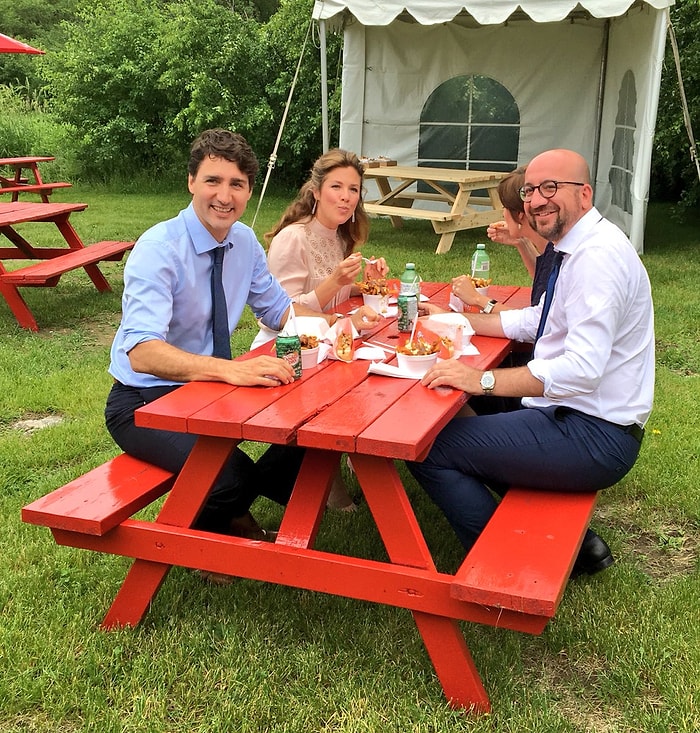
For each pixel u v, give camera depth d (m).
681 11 9.82
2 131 15.81
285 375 2.53
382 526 2.22
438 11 8.52
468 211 10.03
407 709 2.15
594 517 3.31
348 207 3.51
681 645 2.40
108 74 14.95
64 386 4.77
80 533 2.51
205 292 2.89
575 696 2.25
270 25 15.16
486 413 3.48
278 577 2.32
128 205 12.97
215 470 2.40
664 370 5.10
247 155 2.78
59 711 2.17
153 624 2.58
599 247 2.38
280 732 2.10
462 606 2.07
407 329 3.15
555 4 8.09
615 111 10.25
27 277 5.85
